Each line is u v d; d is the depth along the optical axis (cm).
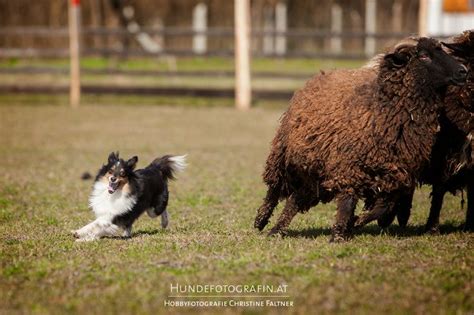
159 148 2480
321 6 5944
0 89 3928
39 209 1524
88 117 3303
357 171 1132
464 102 1180
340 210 1148
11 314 824
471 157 1209
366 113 1123
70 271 986
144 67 4700
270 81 4347
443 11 3756
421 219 1431
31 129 2938
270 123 3138
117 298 872
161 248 1110
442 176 1238
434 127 1126
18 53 3884
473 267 1001
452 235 1233
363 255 1055
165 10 5691
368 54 3588
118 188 1212
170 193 1725
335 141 1136
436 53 1095
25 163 2181
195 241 1166
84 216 1448
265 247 1111
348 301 857
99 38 5306
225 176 1966
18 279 955
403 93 1108
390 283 923
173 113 3453
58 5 5312
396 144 1114
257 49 5559
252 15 5647
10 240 1201
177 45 5528
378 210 1155
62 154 2361
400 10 5647
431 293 886
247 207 1555
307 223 1379
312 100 1180
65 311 830
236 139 2700
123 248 1116
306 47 5781
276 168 1243
